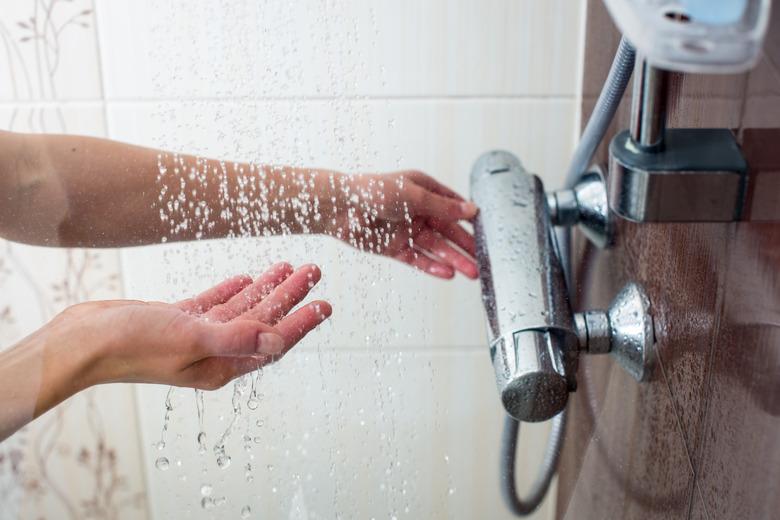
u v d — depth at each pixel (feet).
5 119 2.88
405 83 2.86
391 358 3.07
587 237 2.42
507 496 2.72
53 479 3.28
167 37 2.76
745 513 1.19
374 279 2.88
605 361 2.31
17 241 2.36
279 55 2.78
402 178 2.48
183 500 3.25
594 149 2.10
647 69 1.16
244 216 2.44
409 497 3.30
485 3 2.76
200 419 3.01
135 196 2.33
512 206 2.24
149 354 1.88
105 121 2.90
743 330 1.20
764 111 1.09
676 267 1.62
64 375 1.88
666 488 1.70
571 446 2.68
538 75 2.87
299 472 3.00
